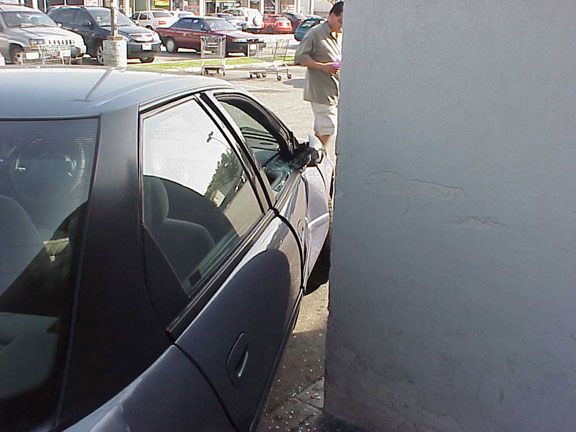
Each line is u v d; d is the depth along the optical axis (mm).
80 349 1325
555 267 1886
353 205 2281
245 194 2504
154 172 1818
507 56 1823
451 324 2162
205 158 2230
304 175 3680
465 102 1934
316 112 6352
